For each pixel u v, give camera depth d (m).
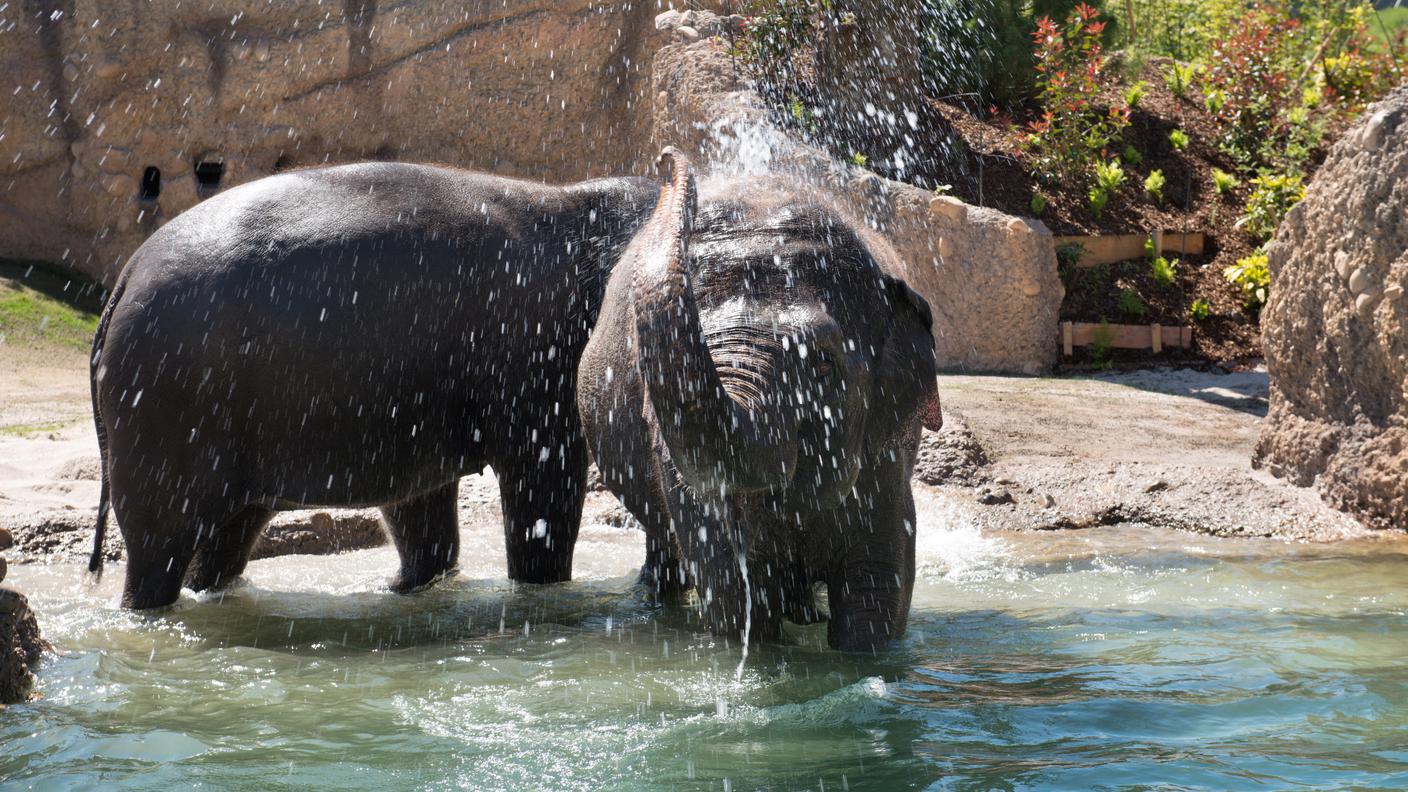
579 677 5.64
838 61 18.09
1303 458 10.27
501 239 7.32
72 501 9.69
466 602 7.41
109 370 6.85
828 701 5.11
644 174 20.94
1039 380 14.70
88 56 22.19
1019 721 4.77
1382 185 9.55
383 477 7.21
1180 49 25.14
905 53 18.11
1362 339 9.71
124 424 6.86
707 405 4.19
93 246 22.44
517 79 21.84
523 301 7.31
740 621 5.80
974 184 17.97
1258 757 4.25
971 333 15.86
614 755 4.50
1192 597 7.23
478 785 4.20
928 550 8.83
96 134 22.30
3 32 22.25
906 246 15.90
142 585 7.07
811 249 5.34
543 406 7.44
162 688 5.51
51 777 4.31
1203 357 16.14
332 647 6.32
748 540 5.88
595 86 21.72
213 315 6.76
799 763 4.36
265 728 4.88
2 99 22.28
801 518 5.76
